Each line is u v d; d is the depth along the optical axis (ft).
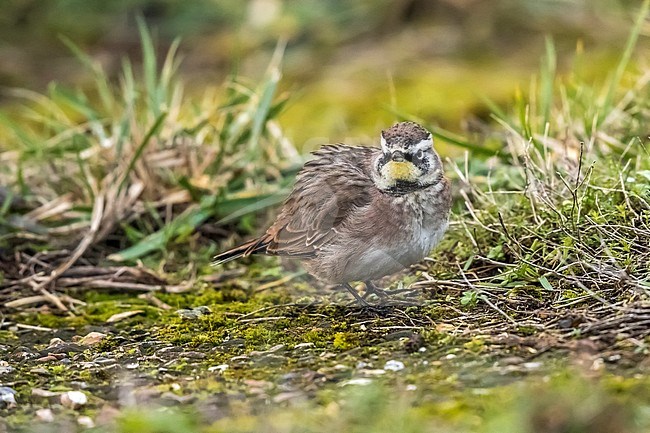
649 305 27.86
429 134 31.19
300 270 37.63
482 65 59.57
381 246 31.24
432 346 28.53
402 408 24.34
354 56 62.64
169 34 66.90
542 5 62.95
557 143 38.06
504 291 31.17
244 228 40.68
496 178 37.35
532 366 26.22
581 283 30.01
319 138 51.47
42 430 25.70
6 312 35.47
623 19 59.47
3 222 39.52
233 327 32.53
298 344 30.17
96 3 69.92
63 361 30.71
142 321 34.14
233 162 42.16
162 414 25.32
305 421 24.54
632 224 31.22
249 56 63.57
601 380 24.63
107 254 39.52
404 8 64.59
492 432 22.70
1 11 69.87
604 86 48.39
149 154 41.50
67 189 42.01
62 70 63.72
